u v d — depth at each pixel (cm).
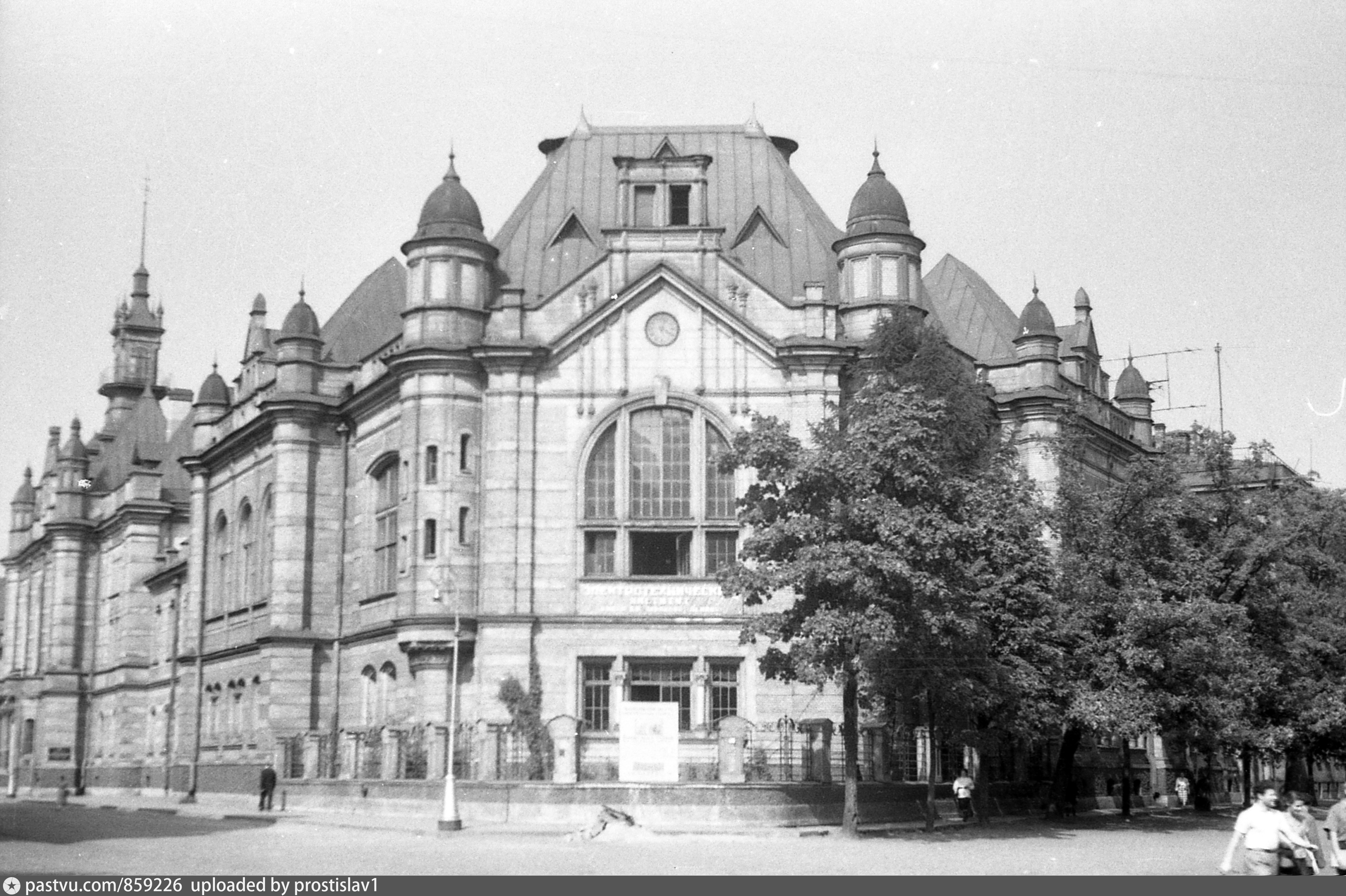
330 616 6075
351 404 6031
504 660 5047
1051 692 4459
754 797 4169
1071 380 6247
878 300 5316
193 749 7056
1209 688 4691
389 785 4838
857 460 4009
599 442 5225
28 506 11225
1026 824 4691
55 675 9544
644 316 5269
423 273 5372
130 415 10669
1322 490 5203
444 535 5184
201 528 7406
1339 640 5406
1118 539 4769
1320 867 2505
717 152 6050
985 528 4322
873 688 4206
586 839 3706
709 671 5081
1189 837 4050
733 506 5175
